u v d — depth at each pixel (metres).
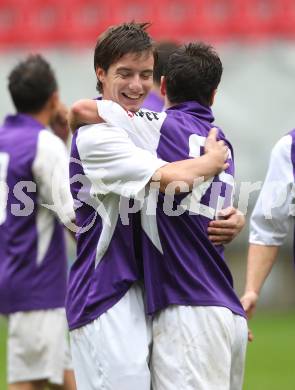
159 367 13.30
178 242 13.40
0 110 48.72
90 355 13.54
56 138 18.70
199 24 52.91
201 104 14.43
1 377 29.14
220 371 13.27
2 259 18.88
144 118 13.70
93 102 13.52
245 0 52.66
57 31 54.00
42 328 18.92
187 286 13.32
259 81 51.59
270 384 29.00
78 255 14.00
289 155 15.30
